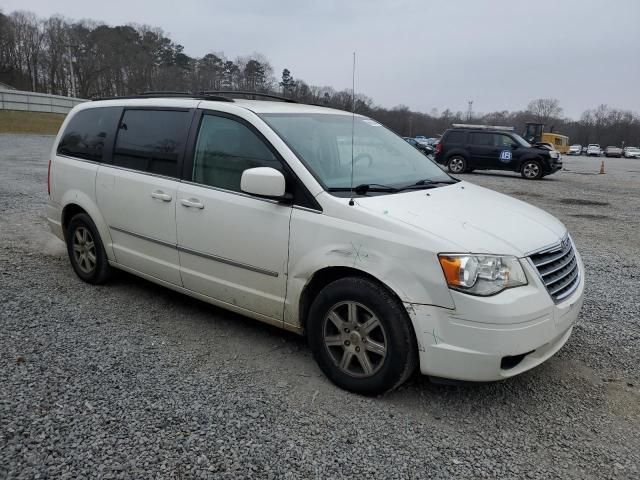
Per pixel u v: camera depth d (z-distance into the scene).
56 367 3.45
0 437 2.70
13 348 3.69
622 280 5.82
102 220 4.75
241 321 4.36
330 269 3.31
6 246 6.32
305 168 3.44
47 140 29.53
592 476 2.60
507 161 19.12
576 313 3.36
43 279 5.21
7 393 3.11
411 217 3.12
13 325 4.07
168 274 4.26
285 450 2.71
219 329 4.18
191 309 4.58
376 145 4.30
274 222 3.48
